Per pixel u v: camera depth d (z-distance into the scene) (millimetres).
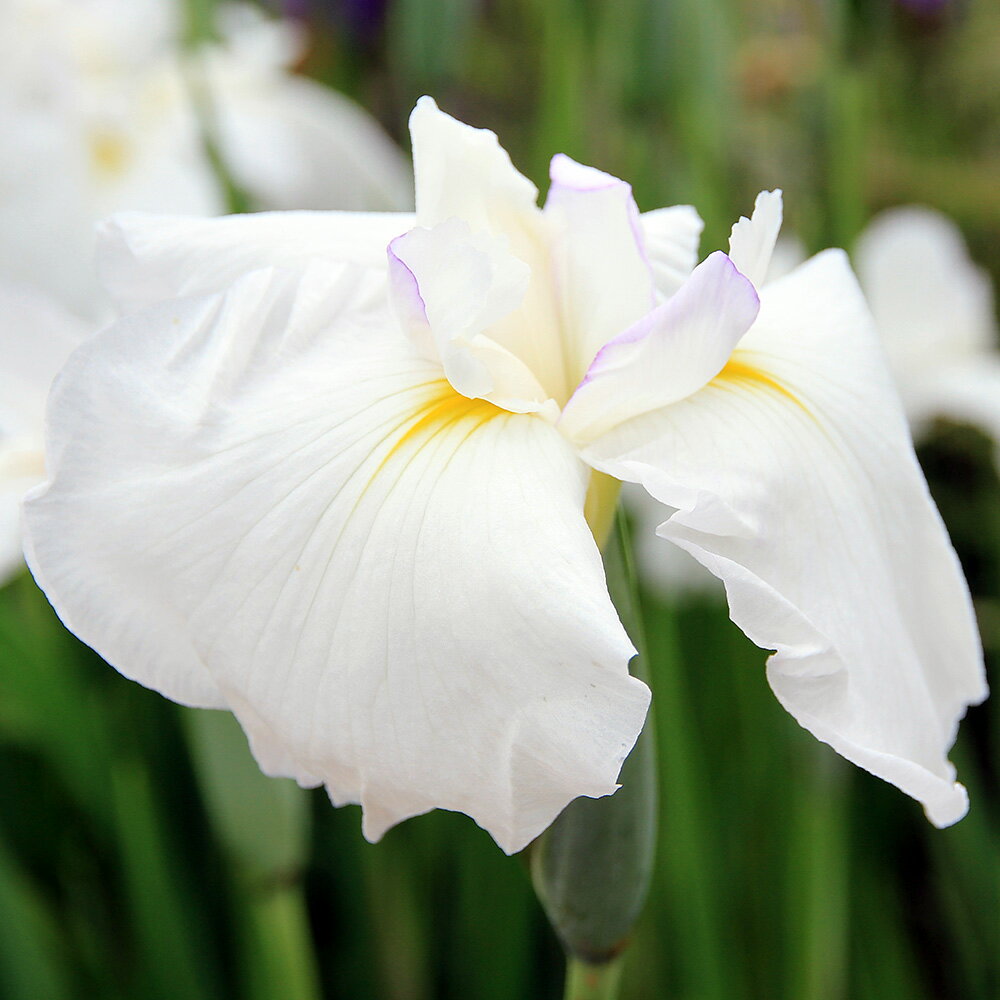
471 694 345
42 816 670
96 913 653
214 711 464
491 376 378
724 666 651
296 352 383
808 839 545
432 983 653
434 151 393
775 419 379
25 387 523
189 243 406
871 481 382
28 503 360
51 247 779
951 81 1049
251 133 826
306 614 354
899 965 629
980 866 649
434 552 352
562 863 390
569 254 396
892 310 768
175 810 645
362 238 410
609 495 383
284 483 362
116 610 362
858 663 364
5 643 569
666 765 559
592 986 403
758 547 362
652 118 610
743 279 368
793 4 858
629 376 369
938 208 983
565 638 341
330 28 886
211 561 359
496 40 930
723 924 615
